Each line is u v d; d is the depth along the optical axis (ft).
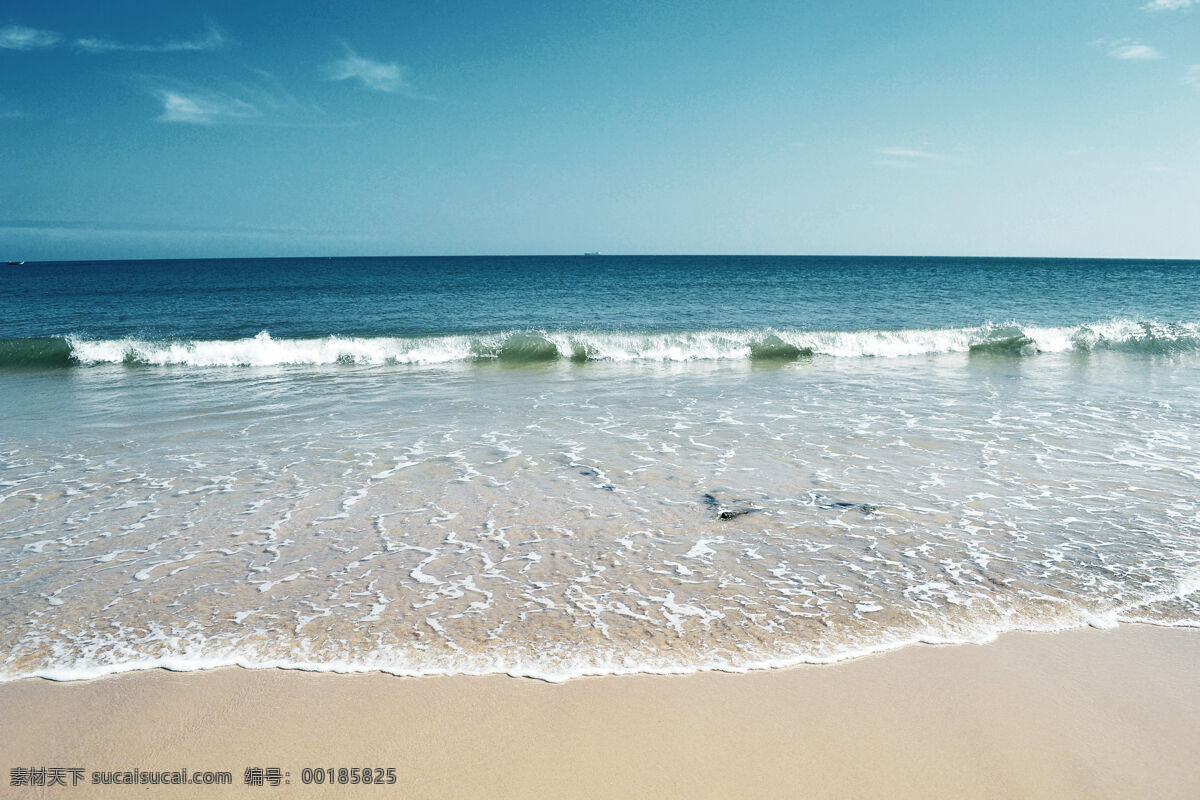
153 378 41.09
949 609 13.24
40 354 46.73
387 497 19.63
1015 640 12.23
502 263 460.55
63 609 13.23
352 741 9.64
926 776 8.96
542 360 49.47
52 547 16.17
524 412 31.09
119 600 13.57
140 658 11.62
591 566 15.11
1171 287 141.38
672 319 78.38
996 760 9.27
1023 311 85.71
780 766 9.13
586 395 35.27
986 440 25.62
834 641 12.13
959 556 15.58
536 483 20.81
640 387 37.65
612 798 8.56
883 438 26.03
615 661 11.50
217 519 17.98
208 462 23.17
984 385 37.73
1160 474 21.40
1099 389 36.24
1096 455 23.50
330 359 48.85
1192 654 11.83
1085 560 15.37
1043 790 8.74
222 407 32.27
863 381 39.34
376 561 15.38
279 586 14.17
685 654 11.71
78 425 28.53
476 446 25.13
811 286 150.00
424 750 9.46
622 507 18.76
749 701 10.49
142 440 26.09
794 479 21.09
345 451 24.53
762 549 15.99
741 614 13.02
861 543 16.31
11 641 12.10
